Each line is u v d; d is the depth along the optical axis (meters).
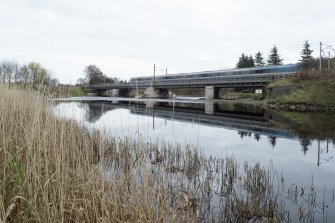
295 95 46.25
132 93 103.50
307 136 21.83
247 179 9.93
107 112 37.25
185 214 6.71
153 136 19.59
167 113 40.88
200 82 75.25
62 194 5.23
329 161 14.12
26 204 5.06
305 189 9.76
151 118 32.12
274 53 121.00
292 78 51.47
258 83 61.66
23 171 5.48
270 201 7.73
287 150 16.70
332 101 41.19
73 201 5.50
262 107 51.72
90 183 6.43
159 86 86.06
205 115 39.44
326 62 65.38
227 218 7.04
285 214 7.62
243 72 67.69
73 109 10.93
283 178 11.02
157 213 5.75
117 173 8.63
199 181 9.30
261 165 13.09
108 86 92.81
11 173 5.49
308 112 40.28
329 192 9.50
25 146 6.66
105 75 110.19
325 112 39.69
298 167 12.95
